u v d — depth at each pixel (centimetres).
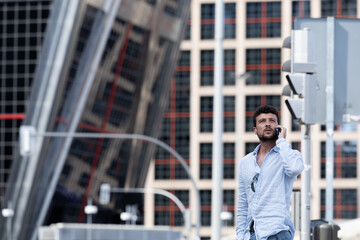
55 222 12662
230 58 15688
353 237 3114
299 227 1639
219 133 3222
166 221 15662
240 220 1037
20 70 13012
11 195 12588
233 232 15388
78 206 12838
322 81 1988
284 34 15550
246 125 15638
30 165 12450
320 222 1538
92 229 8950
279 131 1014
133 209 14338
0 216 12631
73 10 12050
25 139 5112
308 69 1506
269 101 15562
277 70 15588
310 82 1496
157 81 13025
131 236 9206
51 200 12488
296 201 1645
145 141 13250
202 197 15725
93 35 11988
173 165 15800
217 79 3209
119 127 12788
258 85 15612
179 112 15912
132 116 12888
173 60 13162
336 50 1983
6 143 12838
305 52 1512
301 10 15512
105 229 9038
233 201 15525
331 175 2042
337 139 15200
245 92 15638
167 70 13112
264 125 1013
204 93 15875
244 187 1030
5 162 12794
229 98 15675
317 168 15238
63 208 12656
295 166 988
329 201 2056
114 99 12469
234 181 15538
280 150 998
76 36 12094
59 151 12244
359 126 15175
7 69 13038
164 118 15912
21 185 12531
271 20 15600
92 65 12044
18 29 13038
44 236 8700
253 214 1012
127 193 15600
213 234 3228
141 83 12744
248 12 15675
